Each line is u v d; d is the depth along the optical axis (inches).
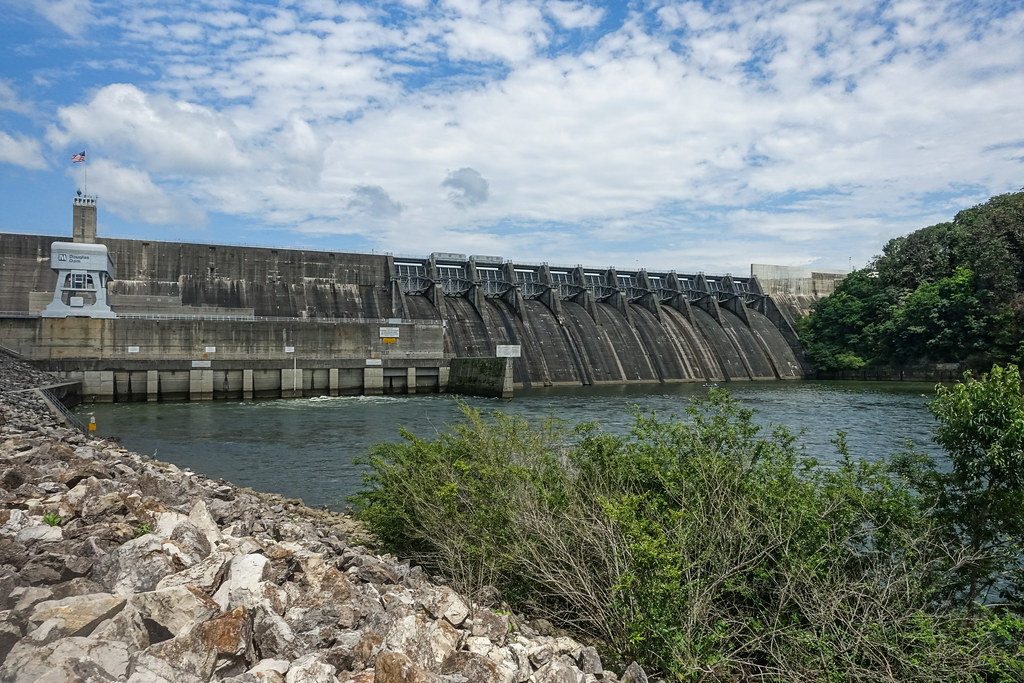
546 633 532.7
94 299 2723.9
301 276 3878.0
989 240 4170.8
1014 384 591.8
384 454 781.3
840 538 561.9
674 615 491.8
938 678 461.1
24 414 1203.2
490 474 649.0
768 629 511.2
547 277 4480.8
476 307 4099.4
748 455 665.0
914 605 515.8
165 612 307.3
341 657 321.4
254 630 314.5
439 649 367.2
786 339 5315.0
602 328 4426.7
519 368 3880.4
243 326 2955.2
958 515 591.8
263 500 1003.9
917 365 4463.6
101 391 2684.5
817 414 2596.0
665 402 2987.2
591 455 690.8
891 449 1738.4
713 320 5108.3
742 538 545.0
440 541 626.8
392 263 4119.1
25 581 327.3
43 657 250.1
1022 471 566.3
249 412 2458.2
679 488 621.6
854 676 473.1
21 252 3319.4
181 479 713.0
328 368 3134.8
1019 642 474.6
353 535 807.1
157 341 2802.7
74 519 429.4
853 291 5044.3
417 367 3363.7
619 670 475.2
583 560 553.6
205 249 3678.6
